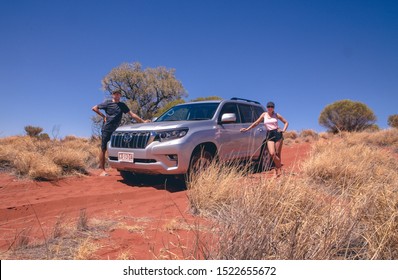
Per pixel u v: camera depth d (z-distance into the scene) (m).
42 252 3.03
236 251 2.35
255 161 7.89
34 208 4.92
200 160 6.22
